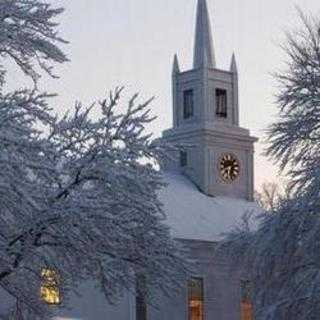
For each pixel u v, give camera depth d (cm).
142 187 2795
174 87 9850
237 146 9581
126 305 6612
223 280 7856
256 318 5028
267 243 4800
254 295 5041
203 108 9506
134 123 2862
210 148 9338
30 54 2803
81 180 2777
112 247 2834
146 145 2867
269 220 4844
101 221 2748
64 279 3022
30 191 2672
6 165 2503
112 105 2862
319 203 4547
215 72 9712
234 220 8719
